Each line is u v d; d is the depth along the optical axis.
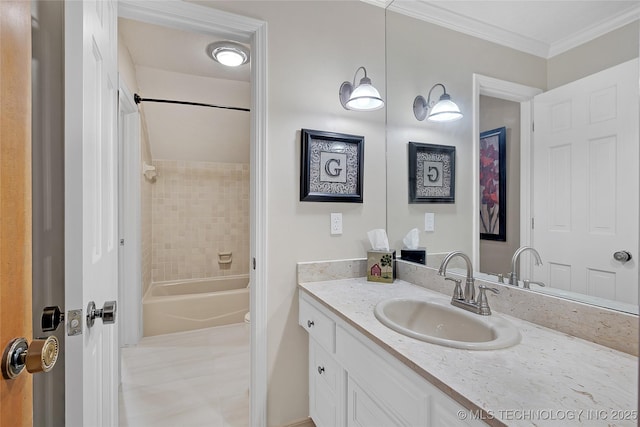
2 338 0.44
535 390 0.66
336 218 1.71
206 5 1.41
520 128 1.16
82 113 0.75
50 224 1.06
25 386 0.49
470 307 1.16
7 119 0.46
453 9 1.42
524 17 1.13
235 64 2.35
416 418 0.79
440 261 1.51
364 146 1.77
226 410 1.76
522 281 1.14
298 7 1.60
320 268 1.65
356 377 1.09
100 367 0.95
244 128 3.34
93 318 0.82
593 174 0.93
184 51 2.26
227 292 3.09
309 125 1.63
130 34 2.04
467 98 1.38
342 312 1.18
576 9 0.98
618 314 0.85
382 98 1.82
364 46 1.76
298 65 1.60
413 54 1.65
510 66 1.18
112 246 1.16
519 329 1.00
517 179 1.17
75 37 0.75
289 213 1.60
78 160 0.75
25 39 0.52
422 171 1.62
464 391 0.66
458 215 1.43
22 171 0.50
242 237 3.80
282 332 1.59
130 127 2.48
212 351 2.48
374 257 1.65
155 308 2.78
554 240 1.03
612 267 0.88
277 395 1.58
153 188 3.36
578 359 0.80
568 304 0.96
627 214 0.85
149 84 2.67
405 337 0.94
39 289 1.04
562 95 1.01
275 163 1.56
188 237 3.54
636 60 0.84
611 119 0.89
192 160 3.53
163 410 1.75
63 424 1.07
